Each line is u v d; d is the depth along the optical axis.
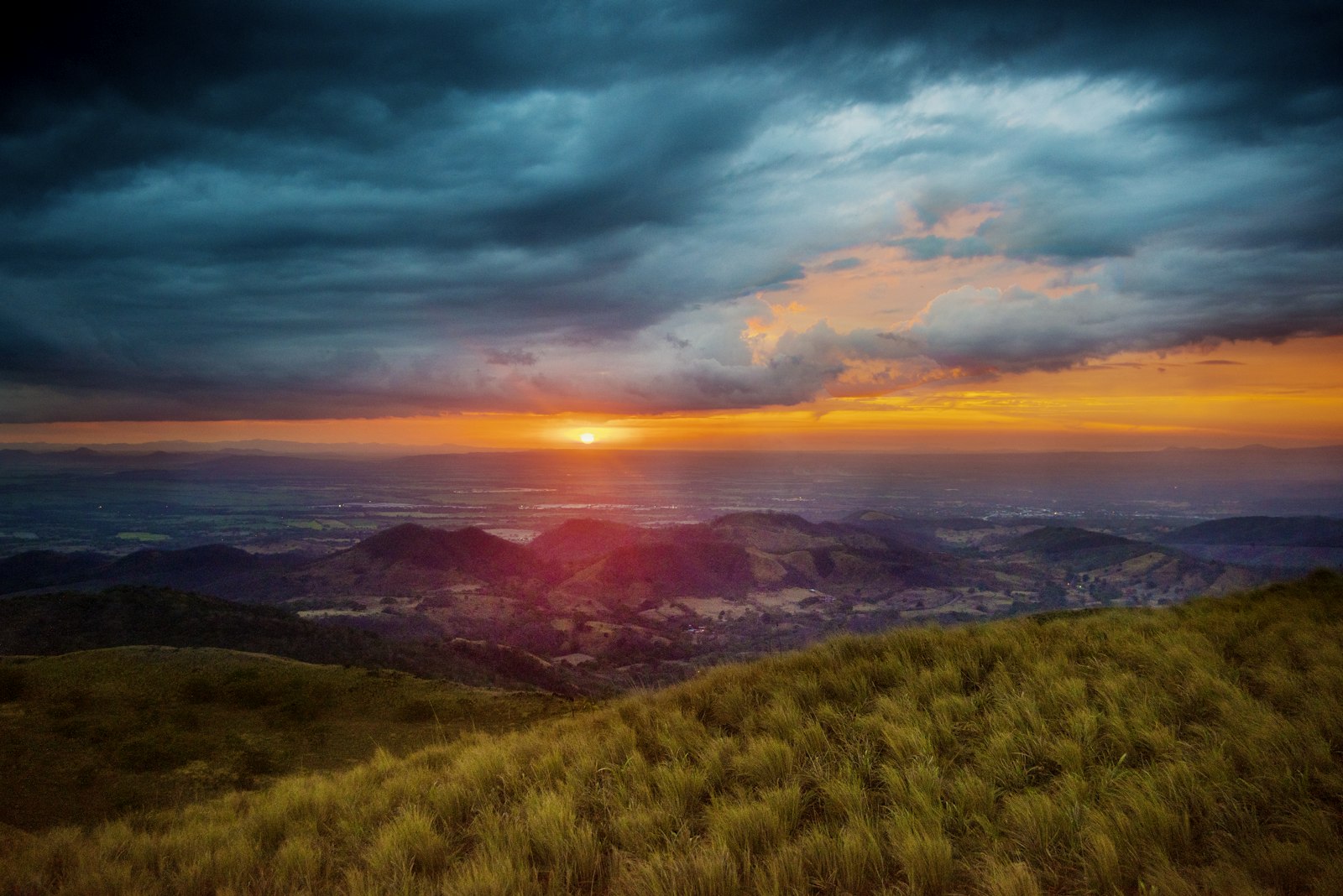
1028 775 6.80
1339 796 5.71
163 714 33.12
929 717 8.18
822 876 5.76
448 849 7.46
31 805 22.91
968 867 5.60
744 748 8.38
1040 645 10.32
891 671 9.81
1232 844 5.32
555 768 8.88
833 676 9.90
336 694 36.97
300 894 6.87
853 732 8.14
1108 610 13.59
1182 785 6.02
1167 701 7.69
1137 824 5.55
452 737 30.62
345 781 12.05
